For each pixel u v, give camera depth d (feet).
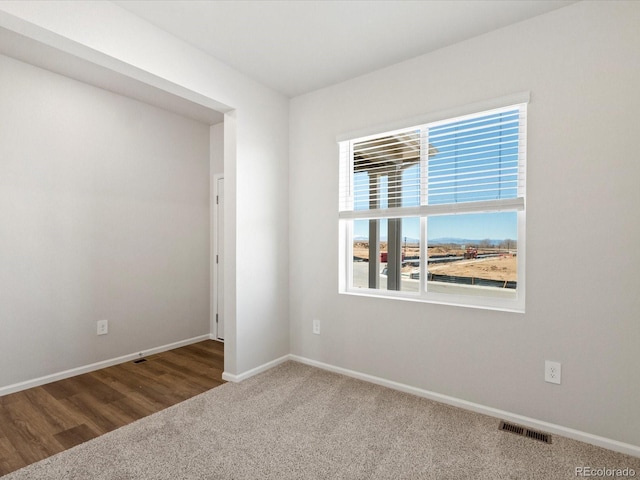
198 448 6.50
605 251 6.40
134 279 11.53
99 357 10.61
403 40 7.88
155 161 12.12
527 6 6.69
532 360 7.14
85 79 10.00
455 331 8.06
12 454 6.34
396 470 5.91
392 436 6.87
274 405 8.15
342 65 9.02
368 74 9.40
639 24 6.07
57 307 9.70
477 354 7.78
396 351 8.97
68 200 9.91
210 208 14.02
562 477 5.72
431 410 7.88
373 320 9.36
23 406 8.15
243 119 9.53
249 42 7.98
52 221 9.59
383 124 9.05
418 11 6.84
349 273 10.30
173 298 12.74
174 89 8.07
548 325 6.95
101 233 10.66
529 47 7.09
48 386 9.28
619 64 6.24
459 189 8.39
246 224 9.74
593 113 6.47
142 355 11.73
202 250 13.78
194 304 13.50
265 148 10.26
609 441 6.42
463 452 6.37
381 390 8.93
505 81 7.37
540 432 6.98
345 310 9.90
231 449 6.48
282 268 10.91
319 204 10.43
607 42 6.34
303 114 10.78
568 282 6.74
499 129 7.66
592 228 6.51
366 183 9.83
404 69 8.78
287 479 5.71
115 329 11.01
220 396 8.64
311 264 10.64
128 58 6.83
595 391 6.54
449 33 7.61
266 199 10.34
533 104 7.04
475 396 7.83
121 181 11.17
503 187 7.59
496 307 7.77
